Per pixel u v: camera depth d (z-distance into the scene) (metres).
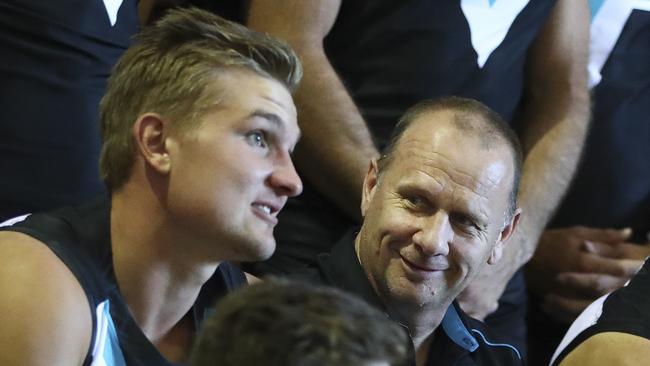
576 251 9.70
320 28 8.26
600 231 9.81
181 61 5.39
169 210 5.38
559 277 9.70
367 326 3.08
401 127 6.62
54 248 5.26
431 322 6.56
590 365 6.35
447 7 8.54
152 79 5.43
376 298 6.52
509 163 6.47
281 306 3.11
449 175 6.28
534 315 9.98
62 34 7.27
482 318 8.22
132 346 5.44
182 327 5.91
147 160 5.39
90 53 7.39
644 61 10.12
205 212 5.32
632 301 6.59
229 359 3.03
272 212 5.48
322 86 8.12
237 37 5.51
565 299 9.72
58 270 5.18
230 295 3.29
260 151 5.42
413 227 6.27
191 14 5.60
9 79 7.20
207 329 3.16
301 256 8.20
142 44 5.54
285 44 5.64
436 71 8.51
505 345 7.13
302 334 3.01
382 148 8.46
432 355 6.84
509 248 8.45
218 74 5.37
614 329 6.40
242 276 6.42
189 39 5.46
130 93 5.47
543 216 8.87
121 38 7.67
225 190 5.31
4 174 7.16
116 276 5.51
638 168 10.02
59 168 7.27
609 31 10.04
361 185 8.06
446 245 6.25
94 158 7.39
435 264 6.29
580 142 9.27
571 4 9.38
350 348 3.00
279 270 8.18
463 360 6.88
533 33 9.10
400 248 6.34
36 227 5.40
